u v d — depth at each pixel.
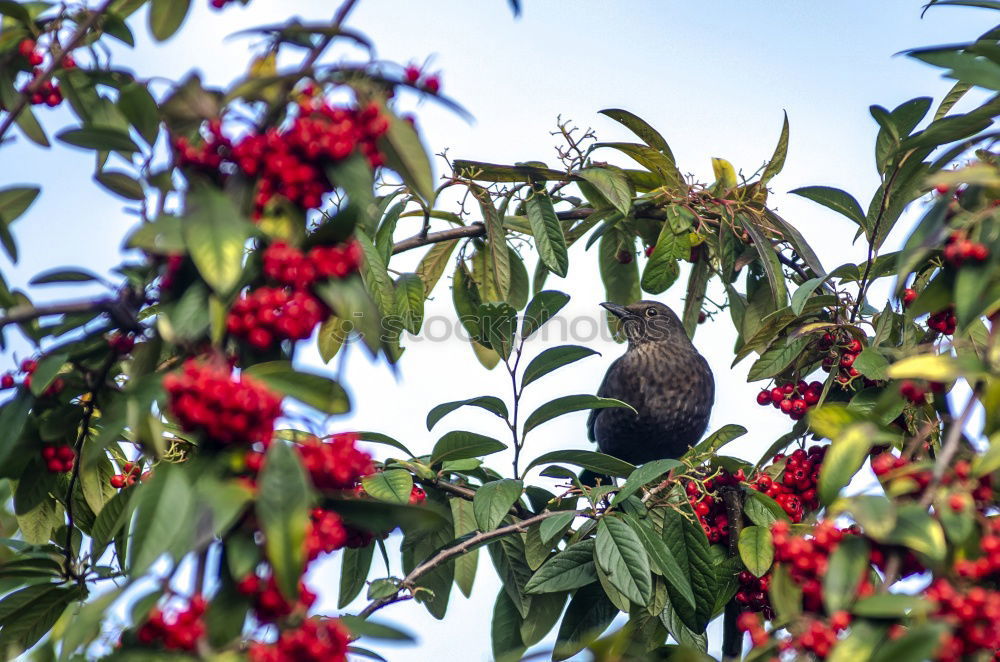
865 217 8.87
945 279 6.32
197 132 6.40
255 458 4.85
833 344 8.99
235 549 4.72
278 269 5.15
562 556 8.31
